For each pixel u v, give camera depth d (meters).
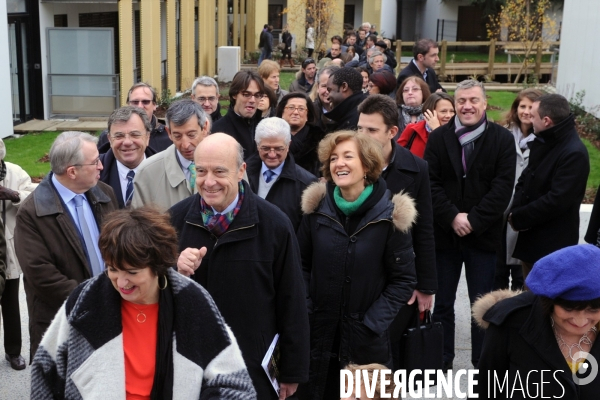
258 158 5.12
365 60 18.20
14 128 15.05
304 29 35.12
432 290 4.65
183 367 2.73
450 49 42.25
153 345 2.76
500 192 5.36
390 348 4.32
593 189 10.30
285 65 31.78
